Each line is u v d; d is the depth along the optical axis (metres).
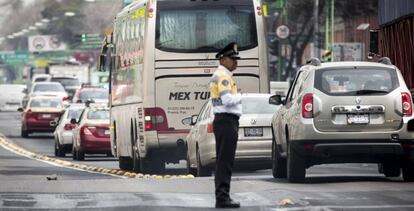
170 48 53.16
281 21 140.88
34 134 116.31
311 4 135.00
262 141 46.06
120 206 30.52
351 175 45.06
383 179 40.69
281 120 40.44
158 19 53.09
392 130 37.41
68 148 78.06
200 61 53.22
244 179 41.62
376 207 29.75
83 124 70.56
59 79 161.88
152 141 53.16
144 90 53.22
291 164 38.31
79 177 49.25
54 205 30.91
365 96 37.38
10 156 75.75
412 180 38.62
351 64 38.12
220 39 53.38
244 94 47.75
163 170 56.84
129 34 58.19
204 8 53.38
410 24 49.19
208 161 45.72
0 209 29.92
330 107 37.31
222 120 30.23
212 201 31.86
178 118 53.28
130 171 58.59
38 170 56.31
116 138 63.06
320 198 32.12
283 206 30.16
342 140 37.31
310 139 37.38
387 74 37.81
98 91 110.81
